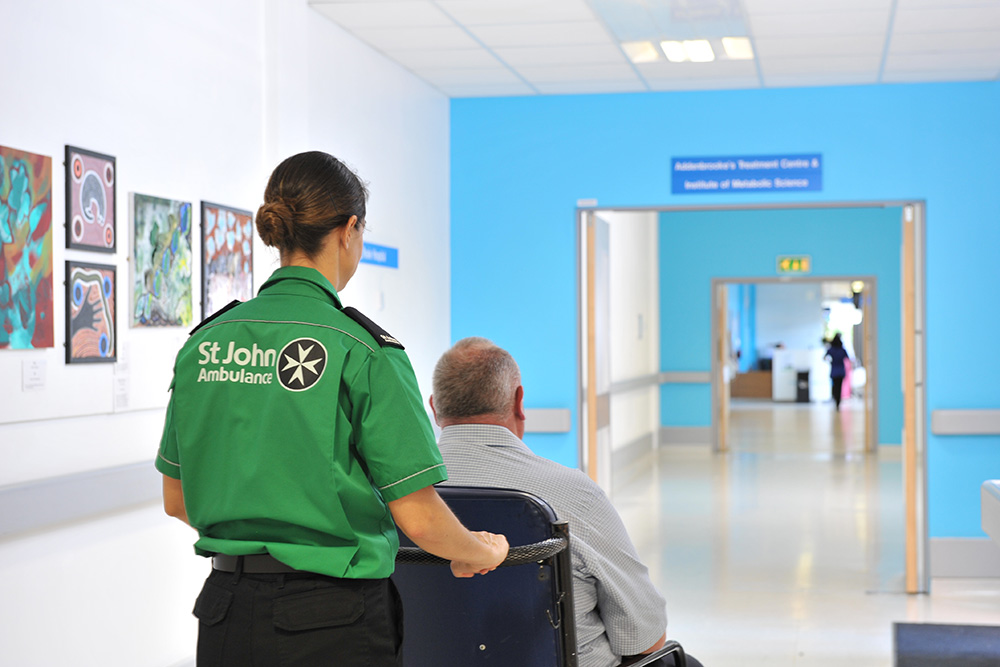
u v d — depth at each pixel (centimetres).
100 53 361
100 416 364
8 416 318
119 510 379
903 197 661
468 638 197
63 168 341
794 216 1377
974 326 651
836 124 671
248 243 466
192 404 161
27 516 321
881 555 722
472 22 544
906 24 537
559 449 720
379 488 153
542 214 720
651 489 1056
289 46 491
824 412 2128
